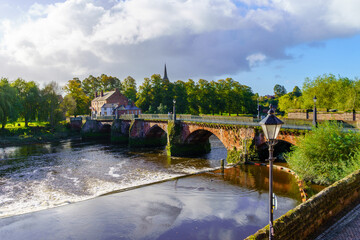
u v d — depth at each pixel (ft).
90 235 57.62
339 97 157.07
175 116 159.94
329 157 75.31
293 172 95.86
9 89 222.48
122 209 71.56
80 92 339.36
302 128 90.99
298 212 36.06
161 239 55.06
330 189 43.32
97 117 269.03
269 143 28.14
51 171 118.52
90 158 150.00
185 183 93.04
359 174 51.24
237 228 58.54
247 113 340.18
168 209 70.59
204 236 55.57
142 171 116.47
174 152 155.33
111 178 105.50
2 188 93.66
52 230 60.54
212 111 308.60
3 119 215.51
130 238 55.88
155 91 313.32
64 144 216.95
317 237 36.60
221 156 153.07
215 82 315.99
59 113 265.13
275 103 475.31
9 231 60.59
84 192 88.28
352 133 74.38
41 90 257.55
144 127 200.44
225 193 81.00
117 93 355.56
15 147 198.90
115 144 216.33
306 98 180.04
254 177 95.61
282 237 32.71
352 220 40.57
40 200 81.10
